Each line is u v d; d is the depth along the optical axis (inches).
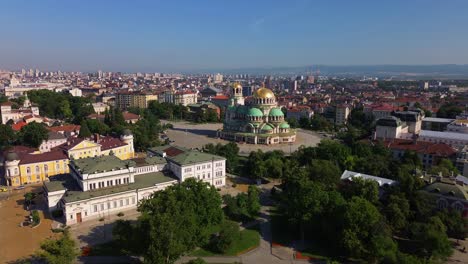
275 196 6825.8
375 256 4379.9
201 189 5098.4
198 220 4741.6
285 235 5300.2
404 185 5767.7
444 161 7549.2
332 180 6348.4
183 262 4456.2
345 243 4485.7
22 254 4566.9
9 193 6884.8
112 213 5861.2
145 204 4658.0
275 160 7785.4
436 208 5575.8
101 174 5915.4
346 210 4697.3
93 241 4945.9
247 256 4694.9
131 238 4252.0
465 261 4571.9
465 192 5492.1
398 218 5073.8
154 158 7199.8
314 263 4552.2
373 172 7121.1
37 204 6274.6
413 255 4461.1
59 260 3853.3
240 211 5821.9
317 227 5073.8
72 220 5482.3
